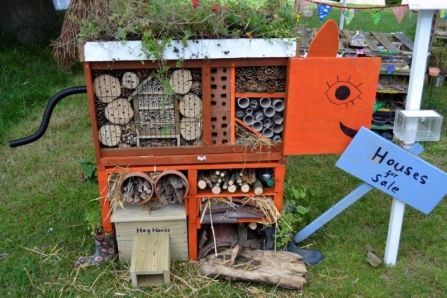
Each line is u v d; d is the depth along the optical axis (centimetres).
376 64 268
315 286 301
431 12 261
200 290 294
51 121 546
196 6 262
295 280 294
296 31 272
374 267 318
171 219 300
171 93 264
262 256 307
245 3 270
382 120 529
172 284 297
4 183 419
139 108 278
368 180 295
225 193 304
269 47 260
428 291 299
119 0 270
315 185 422
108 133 283
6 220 365
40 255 326
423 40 269
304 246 338
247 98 278
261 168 313
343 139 286
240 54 260
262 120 286
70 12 551
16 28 770
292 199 345
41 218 369
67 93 296
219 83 272
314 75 267
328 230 358
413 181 288
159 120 282
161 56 256
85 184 416
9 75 647
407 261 325
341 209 315
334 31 262
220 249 317
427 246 341
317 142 285
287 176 414
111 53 254
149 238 305
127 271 309
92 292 293
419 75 277
